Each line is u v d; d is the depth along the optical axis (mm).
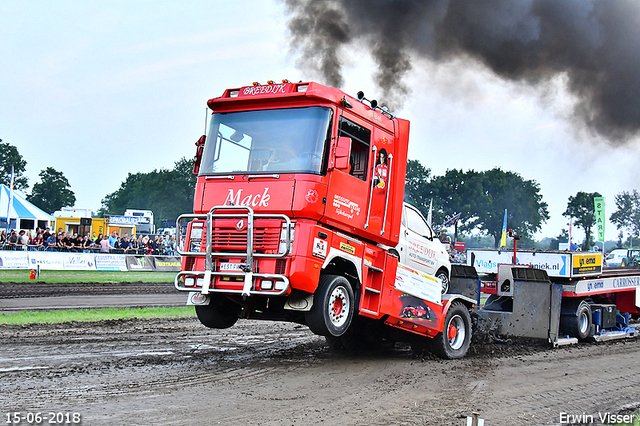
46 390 7090
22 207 38875
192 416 6188
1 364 8562
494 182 102750
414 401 7242
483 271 14422
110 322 13625
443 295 10930
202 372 8484
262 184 8625
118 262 30375
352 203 8992
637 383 9000
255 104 9086
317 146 8516
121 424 5848
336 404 6938
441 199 104000
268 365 9234
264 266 8359
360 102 9344
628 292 15078
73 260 28688
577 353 11695
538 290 12367
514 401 7516
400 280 9836
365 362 9828
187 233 9109
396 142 10070
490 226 103688
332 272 9117
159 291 22609
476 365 9945
